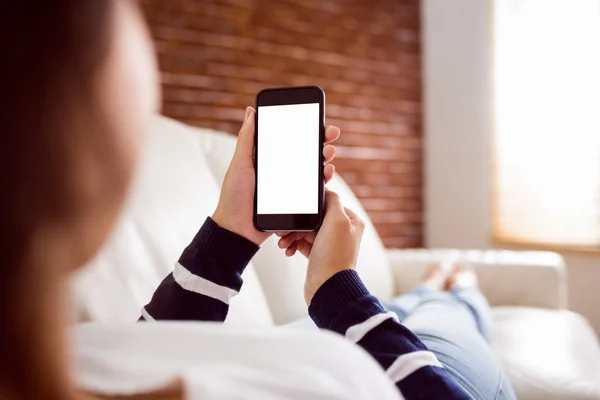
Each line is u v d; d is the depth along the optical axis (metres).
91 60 0.24
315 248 0.57
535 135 3.07
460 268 1.79
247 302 1.02
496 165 3.24
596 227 2.85
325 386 0.26
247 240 0.64
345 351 0.29
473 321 1.26
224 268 0.62
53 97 0.23
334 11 3.26
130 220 0.88
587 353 1.32
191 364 0.28
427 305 1.27
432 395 0.48
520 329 1.50
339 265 0.56
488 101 3.28
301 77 3.14
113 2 0.25
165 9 2.73
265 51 3.02
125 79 0.25
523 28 3.12
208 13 2.85
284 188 0.64
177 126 1.26
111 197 0.25
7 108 0.23
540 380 1.14
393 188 3.45
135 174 0.27
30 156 0.23
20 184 0.23
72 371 0.25
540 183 3.06
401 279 1.96
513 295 1.85
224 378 0.26
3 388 0.23
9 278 0.23
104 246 0.26
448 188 3.46
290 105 0.67
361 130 3.34
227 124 2.89
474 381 0.88
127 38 0.26
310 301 0.56
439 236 3.49
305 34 3.16
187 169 1.10
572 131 2.93
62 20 0.23
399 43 3.49
